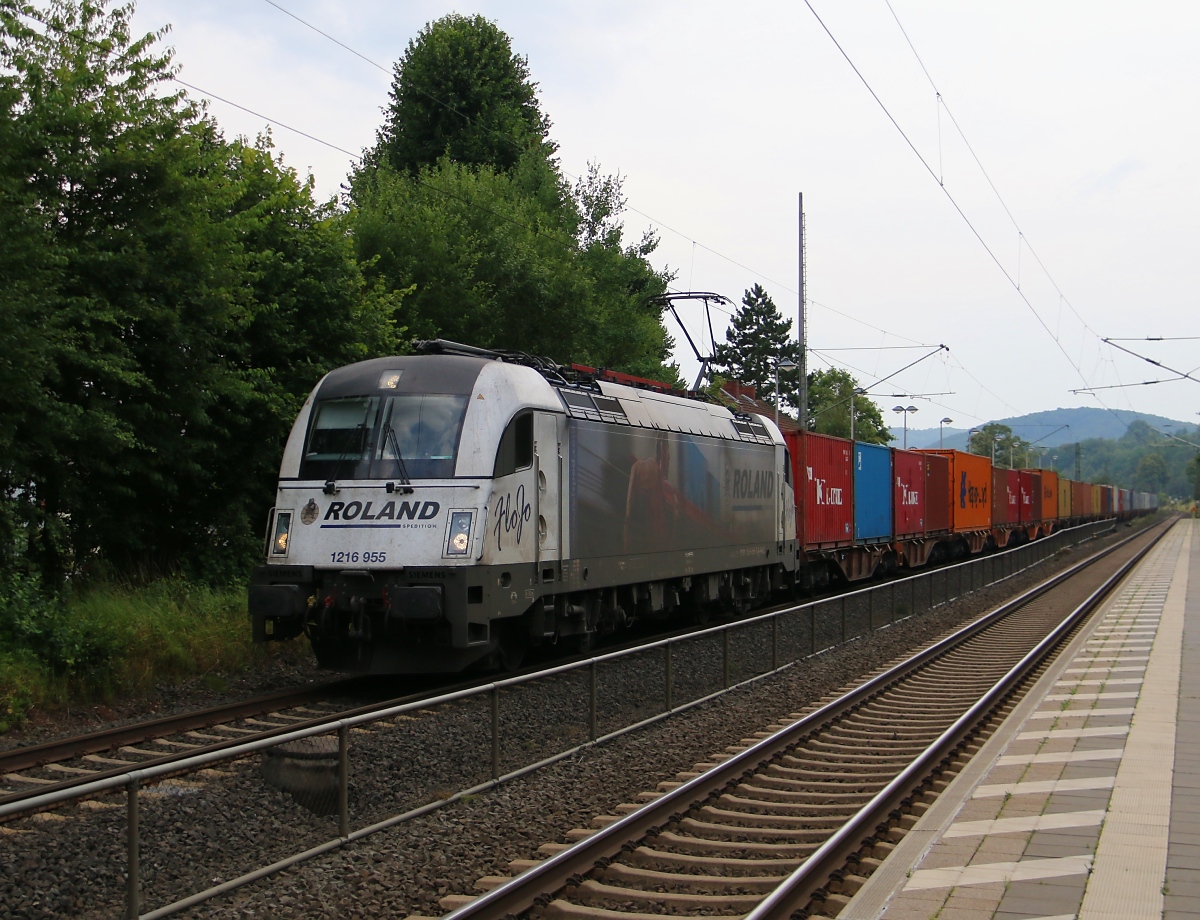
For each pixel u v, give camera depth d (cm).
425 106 4238
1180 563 3916
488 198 3164
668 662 1180
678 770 956
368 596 1223
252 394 1688
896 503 3156
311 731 712
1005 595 2866
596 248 3934
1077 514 6838
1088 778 816
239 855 660
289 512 1286
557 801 834
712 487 1912
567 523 1407
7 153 1393
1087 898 563
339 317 1948
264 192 1905
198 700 1239
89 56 1551
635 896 624
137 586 1588
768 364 8962
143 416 1566
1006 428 11512
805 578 2592
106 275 1499
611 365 3850
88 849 623
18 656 1159
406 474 1248
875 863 677
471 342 2870
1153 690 1216
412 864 679
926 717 1228
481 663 1362
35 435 1415
